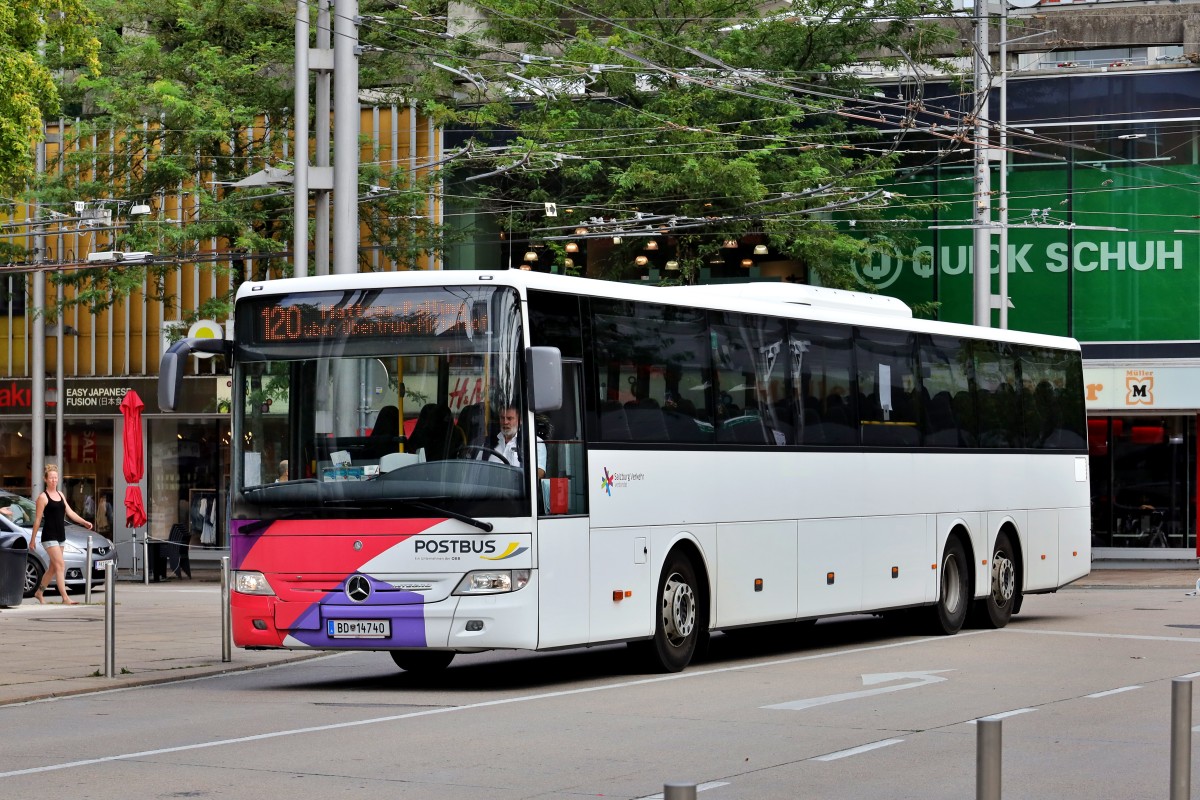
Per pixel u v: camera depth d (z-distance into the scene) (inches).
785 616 948.6
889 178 1964.8
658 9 1969.7
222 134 1839.3
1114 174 2028.8
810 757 567.8
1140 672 852.0
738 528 911.0
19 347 2251.5
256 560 783.1
